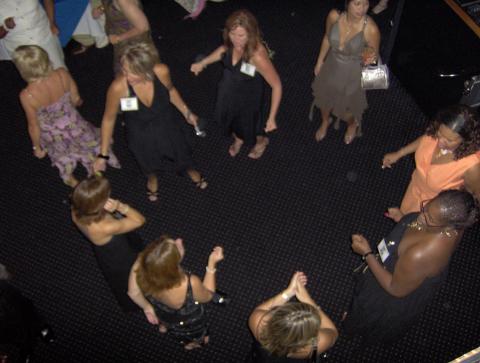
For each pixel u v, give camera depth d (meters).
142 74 2.82
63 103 3.33
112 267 3.00
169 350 3.45
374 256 2.71
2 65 4.78
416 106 4.53
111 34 3.69
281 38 4.97
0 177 4.20
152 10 5.18
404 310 2.78
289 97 4.60
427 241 2.33
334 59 3.49
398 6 4.18
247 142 3.90
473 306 3.57
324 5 5.19
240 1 5.22
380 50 4.84
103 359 3.43
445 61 3.97
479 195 2.73
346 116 4.00
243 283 3.69
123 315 3.59
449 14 3.73
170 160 3.60
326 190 4.09
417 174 2.96
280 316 2.16
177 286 2.49
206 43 4.96
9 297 2.78
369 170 4.18
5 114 4.51
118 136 4.38
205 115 4.51
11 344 3.12
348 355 3.40
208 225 3.95
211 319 3.55
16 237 3.92
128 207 2.87
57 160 3.67
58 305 3.64
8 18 3.75
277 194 4.08
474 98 3.68
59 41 4.43
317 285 3.68
